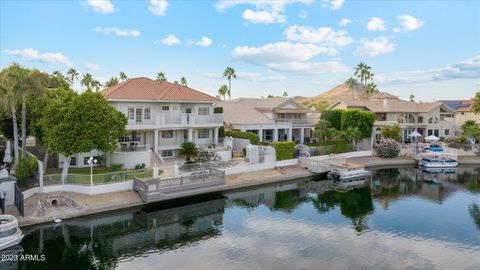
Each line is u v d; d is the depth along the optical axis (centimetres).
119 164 3444
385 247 2214
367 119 5672
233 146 4894
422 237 2392
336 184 4072
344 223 2680
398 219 2788
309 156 4706
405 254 2111
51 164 3619
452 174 4716
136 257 2042
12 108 3033
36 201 2584
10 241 2047
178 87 4591
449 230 2528
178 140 4312
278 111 5884
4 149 4019
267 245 2233
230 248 2181
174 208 2953
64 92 3275
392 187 3953
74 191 2823
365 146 5694
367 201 3341
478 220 2764
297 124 5859
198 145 4497
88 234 2377
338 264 1962
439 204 3234
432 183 4159
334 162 4700
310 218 2802
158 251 2130
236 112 5638
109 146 2964
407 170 4984
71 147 2769
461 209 3070
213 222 2683
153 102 4088
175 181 2995
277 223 2669
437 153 5288
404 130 7031
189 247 2195
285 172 4203
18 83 2917
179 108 4341
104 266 1923
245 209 3028
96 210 2656
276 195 3531
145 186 2811
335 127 5984
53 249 2127
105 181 2892
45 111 2905
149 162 3672
